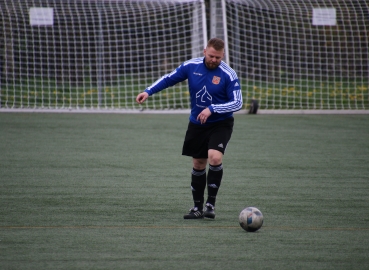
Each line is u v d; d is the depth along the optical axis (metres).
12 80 58.84
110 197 22.75
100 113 52.44
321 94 56.41
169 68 63.75
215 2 55.56
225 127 19.98
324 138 39.38
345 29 61.81
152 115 51.41
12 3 55.38
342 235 17.72
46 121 46.12
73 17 60.53
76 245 16.27
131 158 31.58
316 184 25.73
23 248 15.93
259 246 16.38
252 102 53.09
